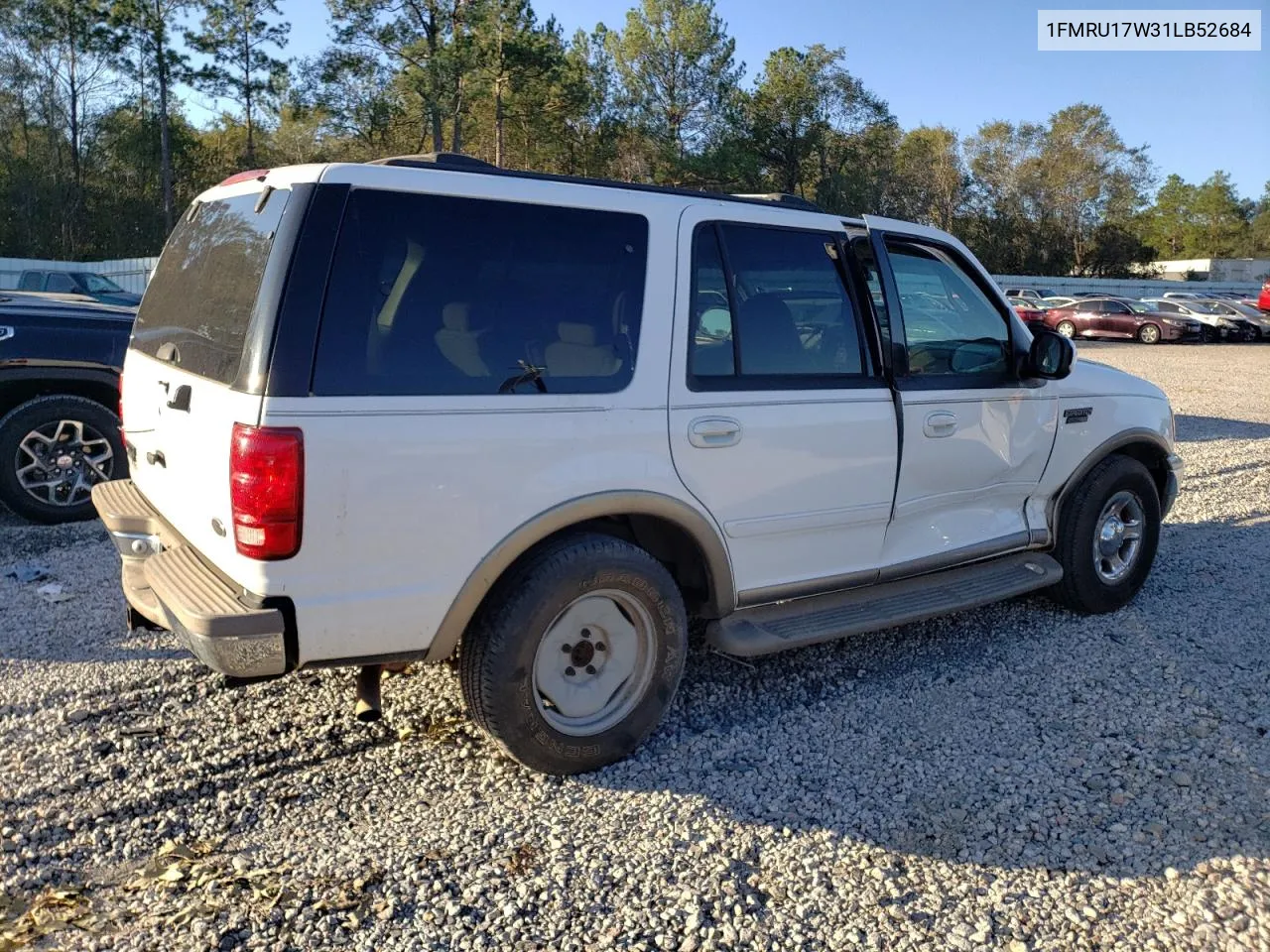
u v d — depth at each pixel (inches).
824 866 120.0
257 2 1713.8
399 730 152.0
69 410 254.5
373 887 114.3
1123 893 115.0
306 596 116.6
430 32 1563.7
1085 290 1871.3
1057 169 2559.1
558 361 131.5
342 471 115.4
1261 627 201.2
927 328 173.0
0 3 1734.7
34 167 1833.2
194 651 118.3
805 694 167.9
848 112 2319.1
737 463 146.5
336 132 1729.8
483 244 128.0
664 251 141.6
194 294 140.7
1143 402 209.5
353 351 117.3
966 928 108.8
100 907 111.0
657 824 128.3
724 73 2117.4
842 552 165.0
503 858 120.3
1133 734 153.9
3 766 138.9
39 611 196.7
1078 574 200.7
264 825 127.3
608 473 133.8
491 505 125.4
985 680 174.1
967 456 177.2
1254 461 383.6
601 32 2094.0
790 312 155.0
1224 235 3932.1
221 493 118.0
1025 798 135.3
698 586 152.9
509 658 129.9
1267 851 122.9
